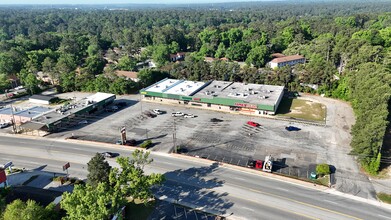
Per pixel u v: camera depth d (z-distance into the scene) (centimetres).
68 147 6456
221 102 8562
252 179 5178
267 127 7362
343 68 11831
